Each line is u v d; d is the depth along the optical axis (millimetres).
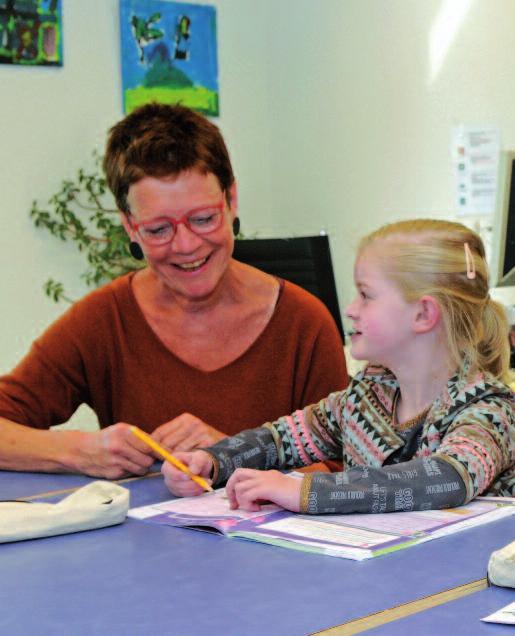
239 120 3793
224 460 1240
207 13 3666
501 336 1242
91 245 3430
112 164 1452
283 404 1573
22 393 1582
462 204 2979
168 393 1569
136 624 704
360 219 3402
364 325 1219
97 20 3439
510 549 770
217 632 678
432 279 1182
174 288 1492
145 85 3535
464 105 2961
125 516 1052
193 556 890
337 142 3486
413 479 1029
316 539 914
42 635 692
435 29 3039
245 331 1575
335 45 3455
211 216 1421
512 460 1159
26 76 3309
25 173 3320
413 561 837
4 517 978
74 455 1354
